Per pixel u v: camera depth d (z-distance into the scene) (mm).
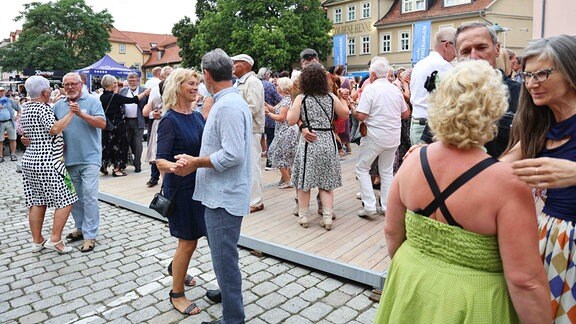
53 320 2982
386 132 4391
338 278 3521
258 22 32094
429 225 1417
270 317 2938
